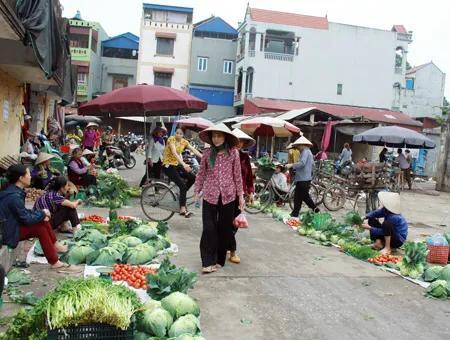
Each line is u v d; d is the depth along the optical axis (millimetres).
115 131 40844
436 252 7793
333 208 13672
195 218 10078
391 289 6234
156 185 9625
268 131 17203
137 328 3984
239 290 5805
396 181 16688
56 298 3396
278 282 6227
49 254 5922
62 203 7250
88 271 5875
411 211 15336
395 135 16922
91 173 12625
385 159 21797
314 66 38219
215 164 6496
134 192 12648
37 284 5453
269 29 37594
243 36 39562
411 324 5074
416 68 43031
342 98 38594
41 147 14594
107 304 3396
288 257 7574
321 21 38469
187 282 4938
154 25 42531
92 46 42594
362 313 5305
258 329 4699
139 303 3793
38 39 7406
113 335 3463
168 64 42875
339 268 7098
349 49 38500
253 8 38469
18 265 5992
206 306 5211
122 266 5844
